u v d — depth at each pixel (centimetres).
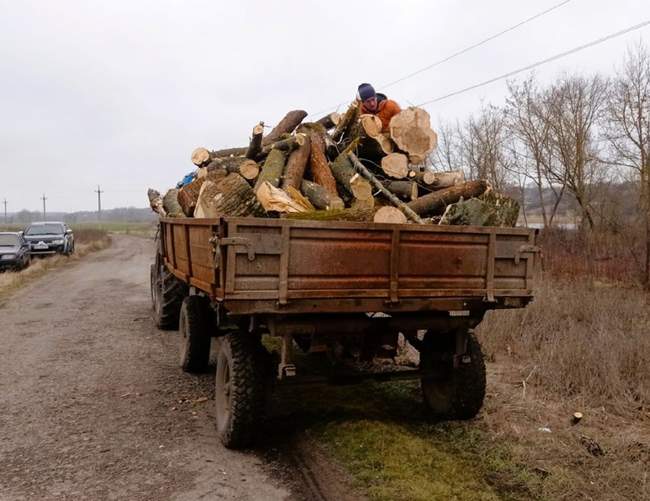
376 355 458
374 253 408
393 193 585
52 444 462
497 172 2267
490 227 436
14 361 726
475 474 401
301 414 517
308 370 581
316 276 394
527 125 2189
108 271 1950
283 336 417
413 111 610
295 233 386
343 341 445
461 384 486
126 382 634
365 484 379
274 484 397
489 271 438
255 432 446
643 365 621
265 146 659
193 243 499
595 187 2017
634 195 1892
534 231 451
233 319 435
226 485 395
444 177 602
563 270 1298
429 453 427
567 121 2092
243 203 466
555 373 600
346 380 467
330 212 454
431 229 419
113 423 509
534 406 532
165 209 810
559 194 2156
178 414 533
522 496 372
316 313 424
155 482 398
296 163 573
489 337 742
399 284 416
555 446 443
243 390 436
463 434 473
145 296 1316
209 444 464
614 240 1510
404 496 360
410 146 612
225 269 378
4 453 445
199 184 593
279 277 385
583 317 900
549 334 771
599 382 571
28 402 565
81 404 560
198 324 645
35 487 390
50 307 1170
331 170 601
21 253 2012
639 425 493
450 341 489
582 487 382
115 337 868
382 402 552
